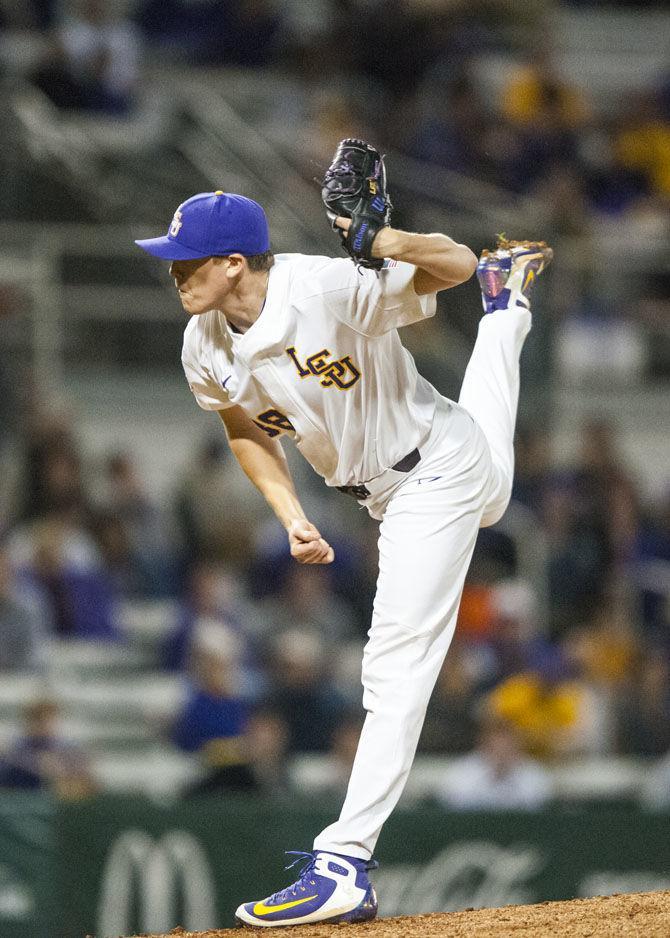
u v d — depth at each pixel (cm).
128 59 4944
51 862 3056
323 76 5247
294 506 1709
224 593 3916
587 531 4131
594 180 5284
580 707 3791
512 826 3164
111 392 4594
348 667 3859
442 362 4041
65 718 3747
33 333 4406
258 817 3098
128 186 4616
